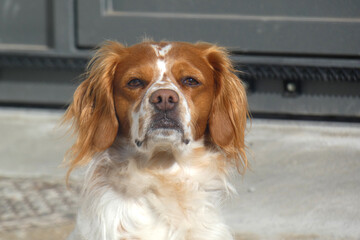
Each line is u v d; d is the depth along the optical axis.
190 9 13.69
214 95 7.55
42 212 10.48
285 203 10.31
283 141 12.67
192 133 7.04
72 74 14.73
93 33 14.16
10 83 15.11
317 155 11.98
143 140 6.77
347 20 12.95
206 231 7.04
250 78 13.58
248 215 10.05
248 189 10.87
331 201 10.35
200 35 13.64
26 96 15.11
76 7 14.17
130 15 13.89
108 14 14.00
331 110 13.38
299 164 11.65
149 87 6.86
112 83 7.23
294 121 13.71
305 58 13.23
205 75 7.27
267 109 13.70
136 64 7.05
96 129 7.23
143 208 6.93
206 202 7.14
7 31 14.84
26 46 14.78
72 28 14.31
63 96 14.91
